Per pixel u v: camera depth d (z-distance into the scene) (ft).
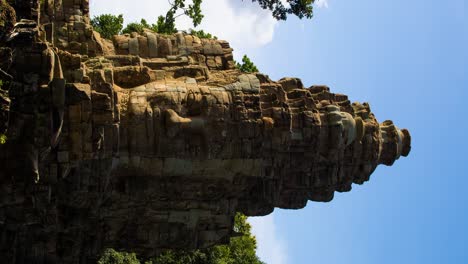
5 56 63.36
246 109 79.56
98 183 75.05
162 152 77.05
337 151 87.92
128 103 76.59
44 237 79.41
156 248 85.76
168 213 82.64
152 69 83.10
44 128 66.03
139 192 79.66
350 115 88.79
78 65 72.95
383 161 96.22
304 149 84.58
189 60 85.61
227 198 85.25
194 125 77.00
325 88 90.12
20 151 66.03
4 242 73.00
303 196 91.50
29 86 65.46
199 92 78.74
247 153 79.87
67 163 70.44
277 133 81.05
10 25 64.08
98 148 71.77
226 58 87.81
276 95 82.89
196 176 80.84
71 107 70.18
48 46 67.67
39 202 69.56
